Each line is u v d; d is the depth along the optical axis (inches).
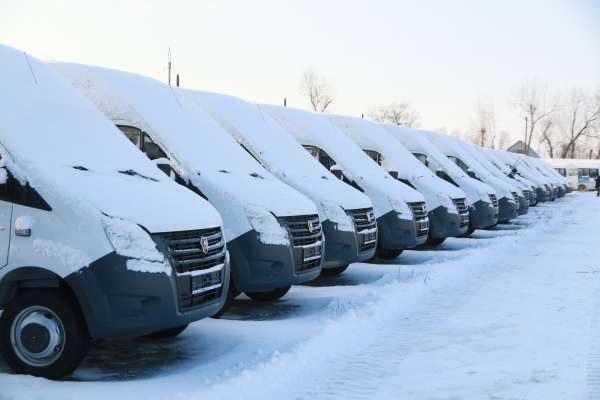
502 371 205.8
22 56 243.6
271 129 395.9
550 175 1656.0
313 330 251.4
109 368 212.1
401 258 505.0
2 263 194.4
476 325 274.1
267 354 224.1
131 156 246.2
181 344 242.2
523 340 245.8
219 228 233.3
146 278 192.9
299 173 368.8
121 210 198.2
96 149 231.0
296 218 295.4
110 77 309.1
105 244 190.7
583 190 2444.6
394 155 553.6
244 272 274.5
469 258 476.1
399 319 290.2
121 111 297.7
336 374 206.7
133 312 191.6
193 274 208.8
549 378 197.2
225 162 307.4
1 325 196.5
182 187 245.3
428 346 240.7
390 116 2598.4
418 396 183.2
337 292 349.4
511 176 1008.2
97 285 189.0
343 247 353.7
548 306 312.7
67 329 190.9
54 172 202.1
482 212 650.8
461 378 199.6
